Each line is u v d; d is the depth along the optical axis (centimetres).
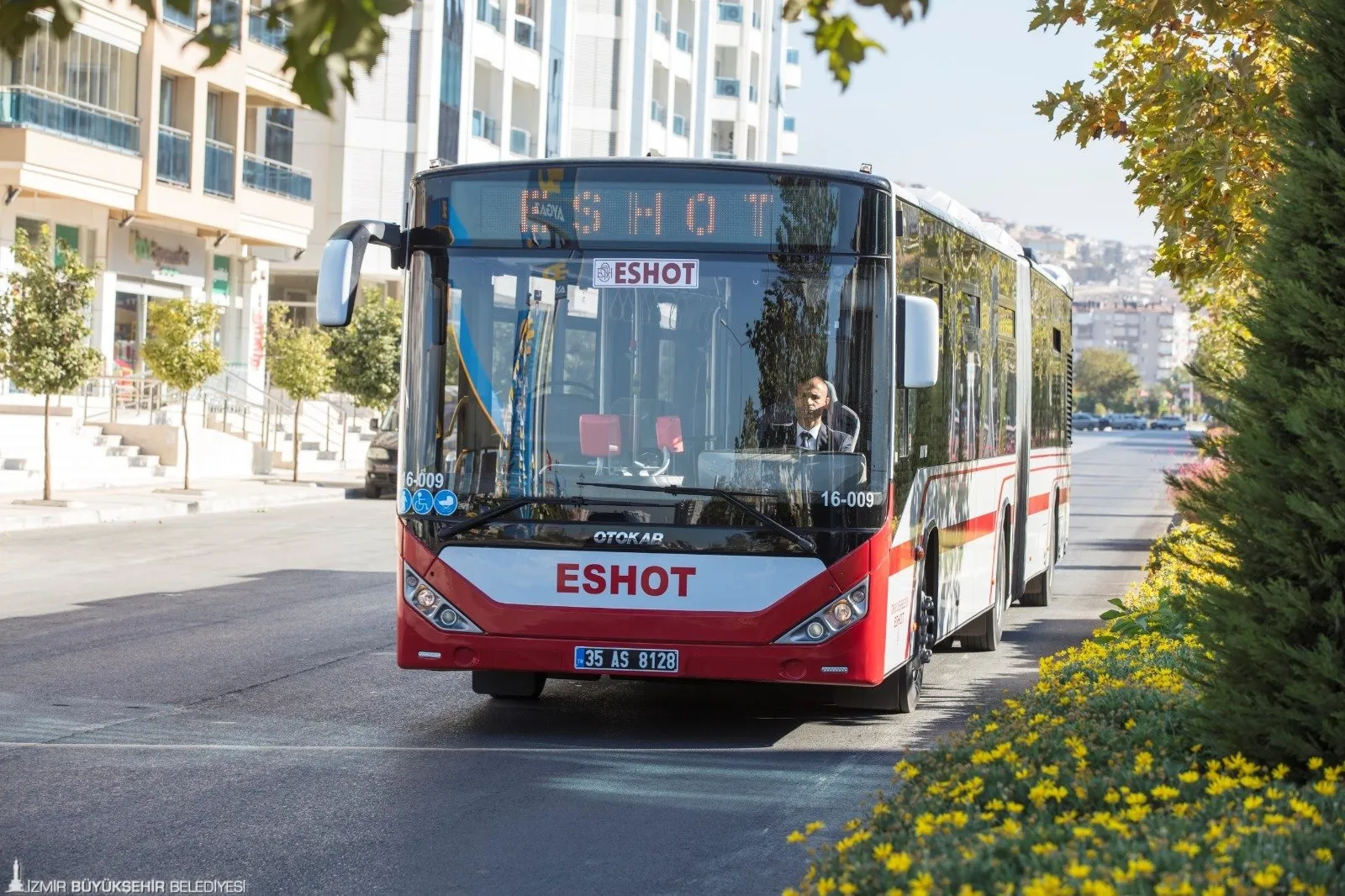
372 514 3183
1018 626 1697
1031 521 1694
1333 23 647
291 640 1445
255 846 733
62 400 3669
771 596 970
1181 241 1221
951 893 458
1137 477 5969
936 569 1154
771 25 8662
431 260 1008
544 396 993
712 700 1184
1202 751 658
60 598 1753
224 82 4134
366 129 5588
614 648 979
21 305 2780
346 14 411
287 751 956
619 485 982
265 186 4469
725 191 987
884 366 980
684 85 7925
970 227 1265
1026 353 1630
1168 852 468
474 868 706
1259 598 633
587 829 782
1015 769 617
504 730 1047
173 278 4247
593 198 995
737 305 984
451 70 5756
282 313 3928
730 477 976
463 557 995
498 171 1002
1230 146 1078
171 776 878
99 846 728
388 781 880
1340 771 592
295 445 3894
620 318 989
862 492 973
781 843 760
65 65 3631
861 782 903
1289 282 625
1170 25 1178
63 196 3631
